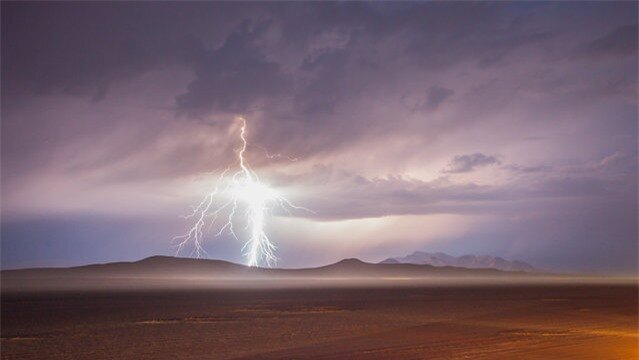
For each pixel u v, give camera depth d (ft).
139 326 138.10
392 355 89.45
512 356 87.45
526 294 309.42
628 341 105.81
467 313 176.35
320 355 90.48
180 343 106.63
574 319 155.43
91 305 216.95
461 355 88.69
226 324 141.69
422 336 115.44
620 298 265.75
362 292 334.24
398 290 369.71
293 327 133.90
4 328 135.64
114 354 94.17
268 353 93.25
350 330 127.13
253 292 333.62
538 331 124.47
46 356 92.84
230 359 87.92
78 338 115.44
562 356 87.30
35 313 181.16
